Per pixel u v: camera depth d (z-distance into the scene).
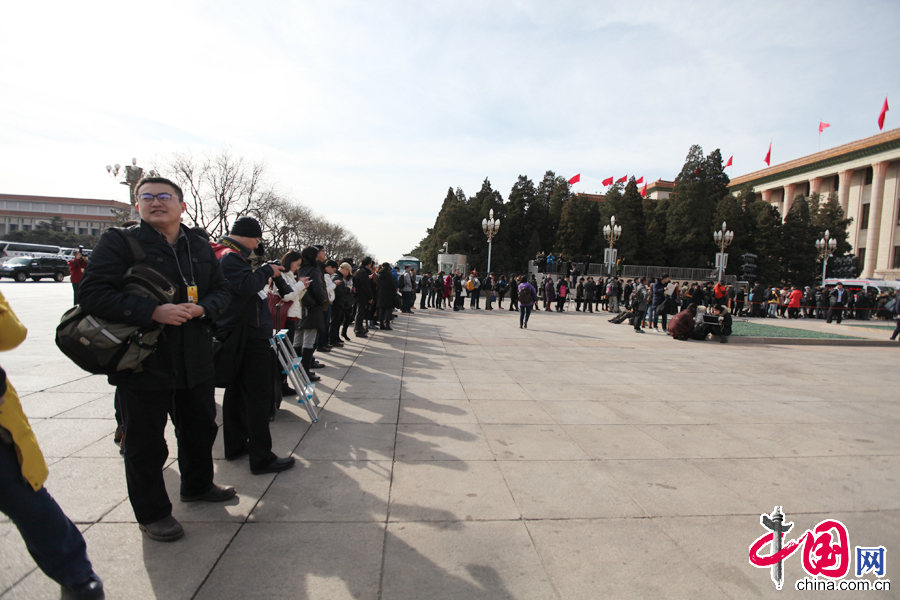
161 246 2.42
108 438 3.76
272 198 41.03
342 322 9.87
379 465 3.54
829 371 8.46
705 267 51.00
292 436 4.09
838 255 50.50
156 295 2.26
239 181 38.47
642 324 15.55
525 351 9.48
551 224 59.50
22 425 1.80
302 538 2.54
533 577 2.28
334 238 70.50
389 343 9.84
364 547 2.47
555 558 2.45
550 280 22.16
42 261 29.28
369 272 10.69
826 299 23.94
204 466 2.83
